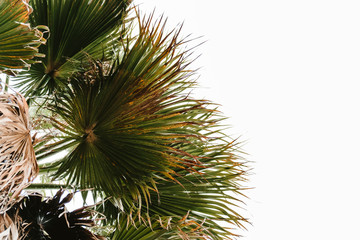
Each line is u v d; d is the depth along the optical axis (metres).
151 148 3.52
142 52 3.67
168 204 3.66
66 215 3.21
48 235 3.21
